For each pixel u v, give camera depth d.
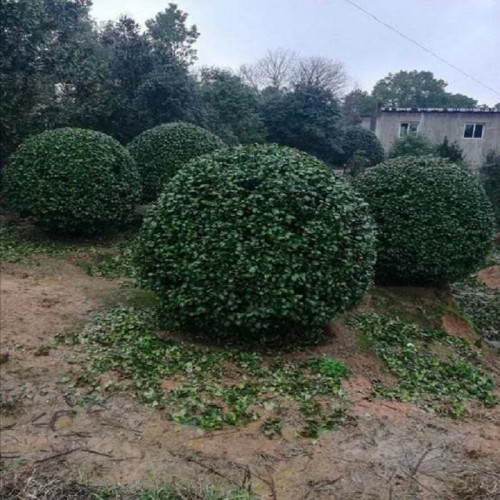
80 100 10.80
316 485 2.56
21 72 9.32
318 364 3.99
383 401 3.68
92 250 7.16
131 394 3.33
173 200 4.16
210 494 2.39
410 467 2.79
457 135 21.98
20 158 7.21
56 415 3.04
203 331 4.30
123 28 14.01
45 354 3.83
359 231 4.27
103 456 2.67
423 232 6.14
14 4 8.89
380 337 5.05
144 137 9.37
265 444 2.90
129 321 4.55
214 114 15.37
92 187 7.10
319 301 3.92
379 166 6.76
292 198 3.94
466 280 8.96
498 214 13.27
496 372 5.06
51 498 2.31
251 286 3.77
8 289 5.25
